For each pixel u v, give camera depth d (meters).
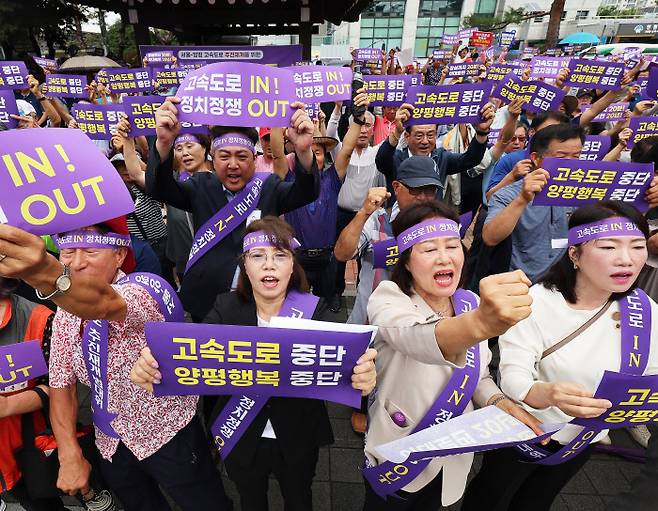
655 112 4.64
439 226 1.42
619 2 48.19
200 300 2.49
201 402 2.99
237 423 1.65
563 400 1.26
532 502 1.85
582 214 1.43
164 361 1.24
